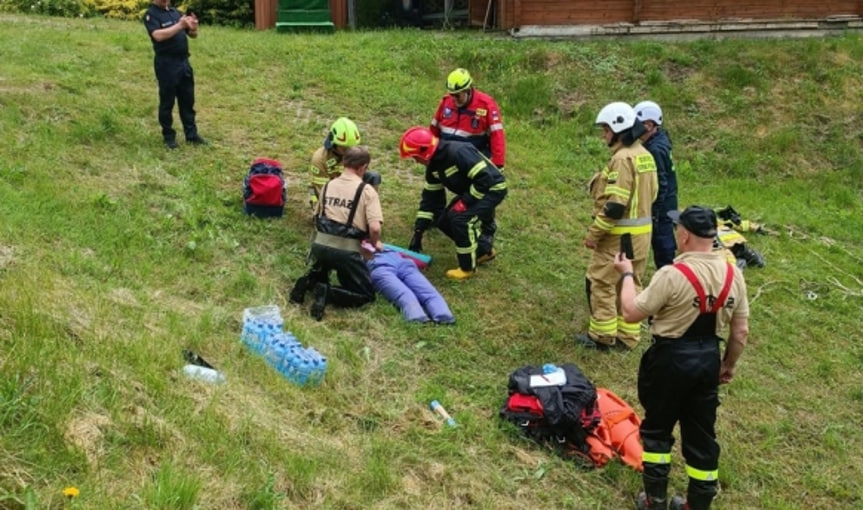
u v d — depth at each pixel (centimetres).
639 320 459
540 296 723
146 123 974
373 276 670
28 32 1295
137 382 438
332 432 481
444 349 617
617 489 498
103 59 1172
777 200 1057
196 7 1770
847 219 1021
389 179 939
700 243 445
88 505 331
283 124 1041
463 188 712
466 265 721
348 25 1683
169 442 394
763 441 577
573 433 512
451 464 477
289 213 795
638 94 1251
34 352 416
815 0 1437
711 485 461
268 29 1627
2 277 517
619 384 612
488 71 1298
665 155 672
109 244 652
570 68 1301
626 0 1423
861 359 700
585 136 1161
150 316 544
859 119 1226
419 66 1297
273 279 670
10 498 321
